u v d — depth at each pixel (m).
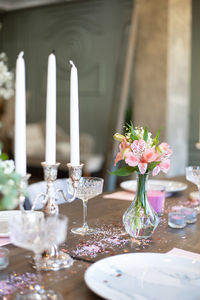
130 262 1.00
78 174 1.11
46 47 4.51
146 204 1.25
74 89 1.10
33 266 1.00
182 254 1.12
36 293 0.84
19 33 4.44
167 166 1.24
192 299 0.83
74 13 4.50
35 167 4.58
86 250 1.14
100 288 0.85
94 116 4.55
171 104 4.30
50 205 1.04
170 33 4.20
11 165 0.82
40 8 4.48
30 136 4.58
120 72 4.44
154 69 4.30
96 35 4.50
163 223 1.47
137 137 1.26
